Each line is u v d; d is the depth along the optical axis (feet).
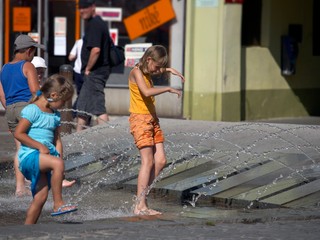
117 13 172.55
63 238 63.26
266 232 67.41
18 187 93.25
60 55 173.88
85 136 125.70
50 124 73.26
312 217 75.56
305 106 189.88
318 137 118.21
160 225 69.62
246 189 91.30
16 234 64.18
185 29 167.43
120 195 94.79
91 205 88.33
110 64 135.33
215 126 129.49
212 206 87.76
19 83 91.56
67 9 173.37
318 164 100.83
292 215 75.82
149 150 82.48
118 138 123.54
